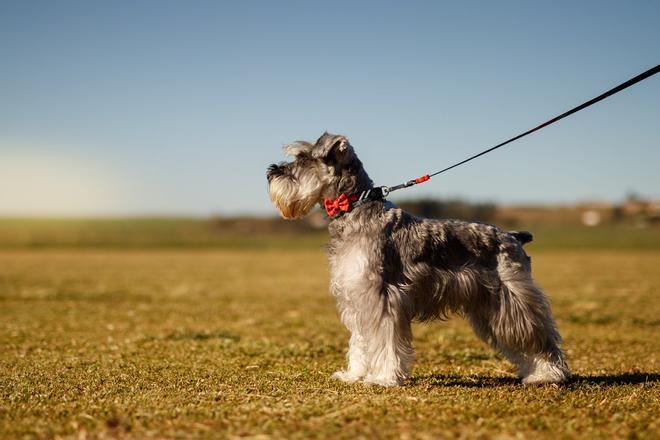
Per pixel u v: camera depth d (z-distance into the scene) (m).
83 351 8.52
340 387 5.88
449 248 5.89
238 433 4.25
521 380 6.37
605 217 94.50
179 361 7.75
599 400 5.41
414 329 11.16
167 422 4.51
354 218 5.86
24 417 4.75
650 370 7.29
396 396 5.34
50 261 35.09
